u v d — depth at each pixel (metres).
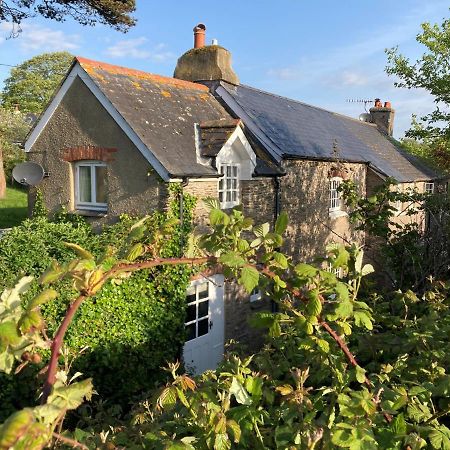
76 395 1.50
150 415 2.49
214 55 11.52
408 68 11.31
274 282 2.36
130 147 8.19
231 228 2.30
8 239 6.80
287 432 2.08
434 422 2.21
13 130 31.38
